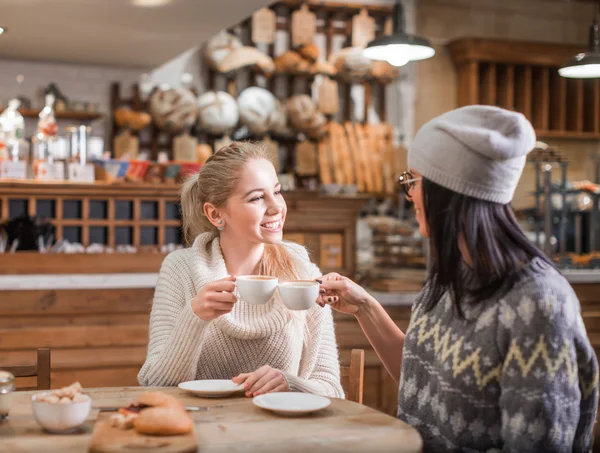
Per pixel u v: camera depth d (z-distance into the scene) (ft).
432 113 23.72
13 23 16.24
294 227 16.11
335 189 17.57
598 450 5.07
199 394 5.73
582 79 24.18
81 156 14.66
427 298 5.45
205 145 21.02
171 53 19.27
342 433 4.70
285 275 6.98
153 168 14.97
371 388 14.65
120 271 13.78
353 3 22.70
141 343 13.61
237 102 21.43
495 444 4.80
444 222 4.95
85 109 19.79
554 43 23.36
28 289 13.21
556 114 24.39
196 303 6.00
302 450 4.45
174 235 14.82
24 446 4.47
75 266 13.50
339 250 16.46
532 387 4.51
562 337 4.55
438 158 4.93
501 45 22.94
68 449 4.42
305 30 21.79
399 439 4.62
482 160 4.82
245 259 6.93
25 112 19.36
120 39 17.75
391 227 17.72
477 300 4.90
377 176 22.18
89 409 4.89
